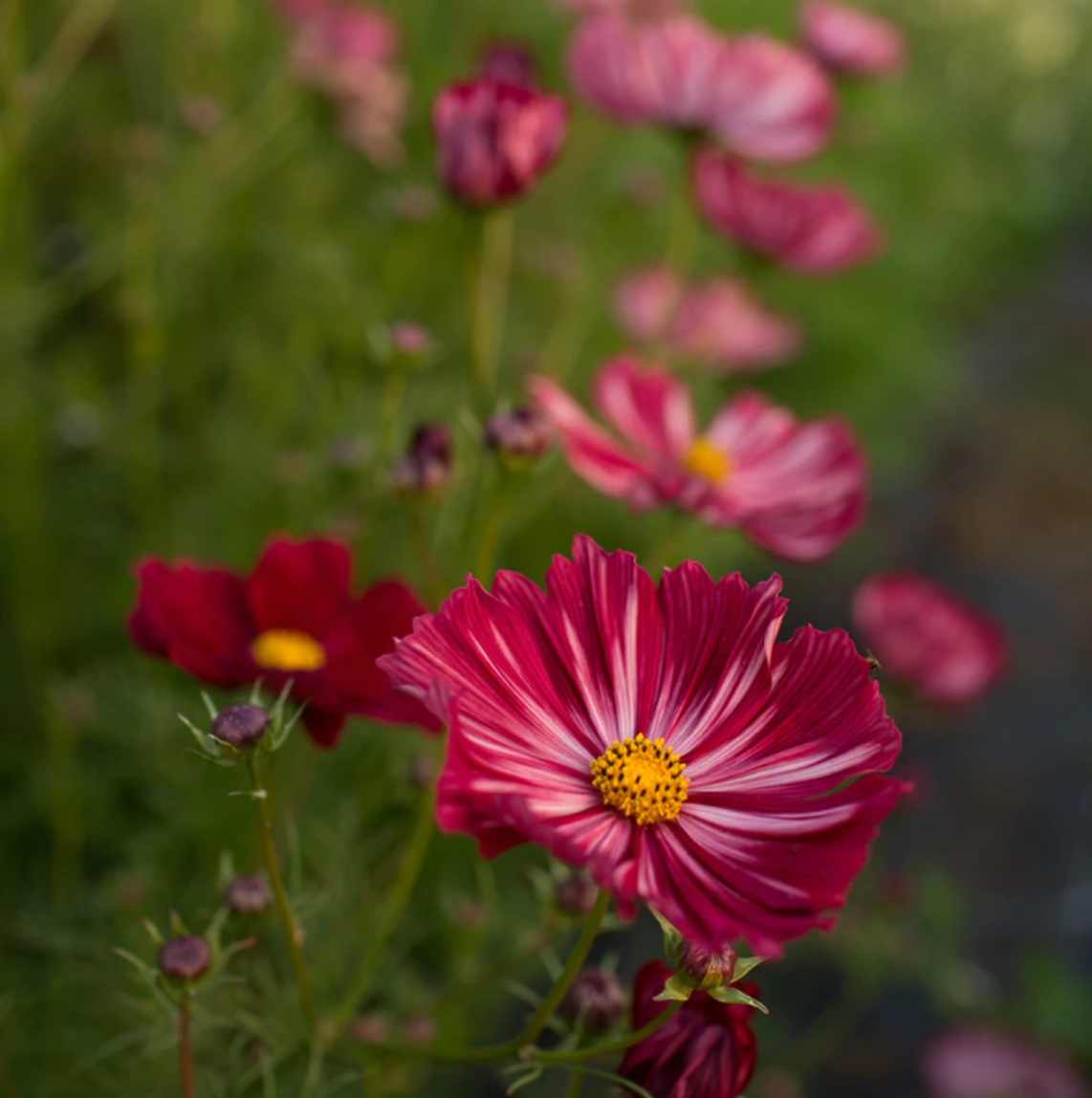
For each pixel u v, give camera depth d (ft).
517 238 3.07
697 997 1.14
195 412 2.49
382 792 1.79
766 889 1.06
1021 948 2.43
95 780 1.91
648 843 1.10
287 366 2.31
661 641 1.15
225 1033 1.42
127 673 2.09
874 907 2.08
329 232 2.72
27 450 2.14
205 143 2.34
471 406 1.64
